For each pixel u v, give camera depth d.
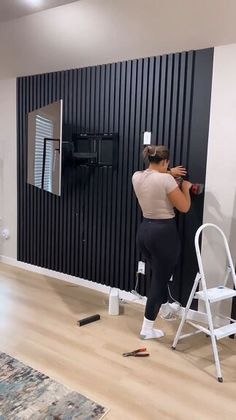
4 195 4.96
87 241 4.10
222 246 3.17
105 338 2.97
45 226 4.51
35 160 4.25
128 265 3.78
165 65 3.36
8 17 3.70
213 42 3.05
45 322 3.22
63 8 3.38
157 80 3.41
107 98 3.76
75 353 2.72
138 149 3.60
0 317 3.29
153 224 2.87
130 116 3.62
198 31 3.01
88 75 3.89
